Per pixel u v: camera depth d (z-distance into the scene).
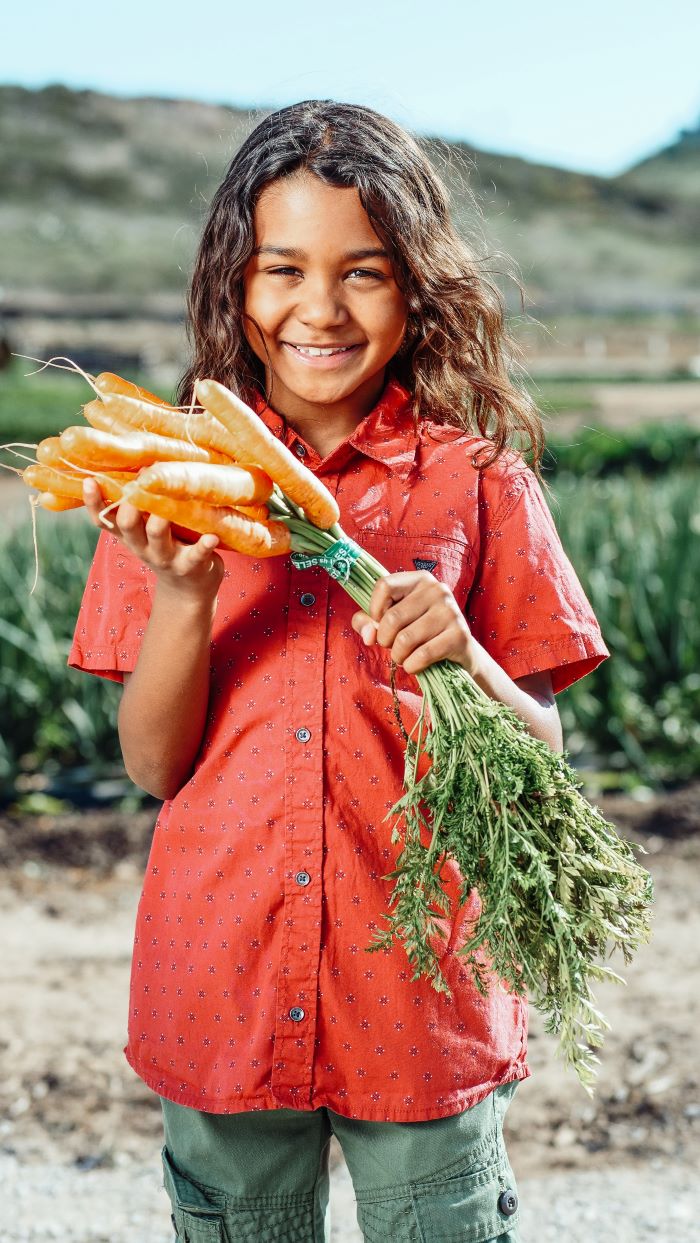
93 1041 3.83
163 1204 3.05
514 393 2.11
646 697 6.20
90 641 1.93
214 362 1.94
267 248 1.81
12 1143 3.33
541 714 1.87
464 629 1.67
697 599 6.30
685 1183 3.03
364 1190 1.81
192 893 1.80
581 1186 3.05
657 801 5.64
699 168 175.12
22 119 133.25
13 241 104.94
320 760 1.76
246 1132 1.80
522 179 137.75
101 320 59.97
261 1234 1.83
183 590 1.65
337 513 1.71
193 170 129.75
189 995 1.79
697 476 8.52
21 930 4.73
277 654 1.80
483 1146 1.80
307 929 1.74
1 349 38.16
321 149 1.81
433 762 1.70
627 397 31.83
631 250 122.31
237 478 1.63
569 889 1.67
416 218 1.85
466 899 1.72
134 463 1.59
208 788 1.81
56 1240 2.89
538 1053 3.67
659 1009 3.85
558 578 1.92
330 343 1.83
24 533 6.94
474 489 1.90
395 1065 1.74
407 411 1.98
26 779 6.20
